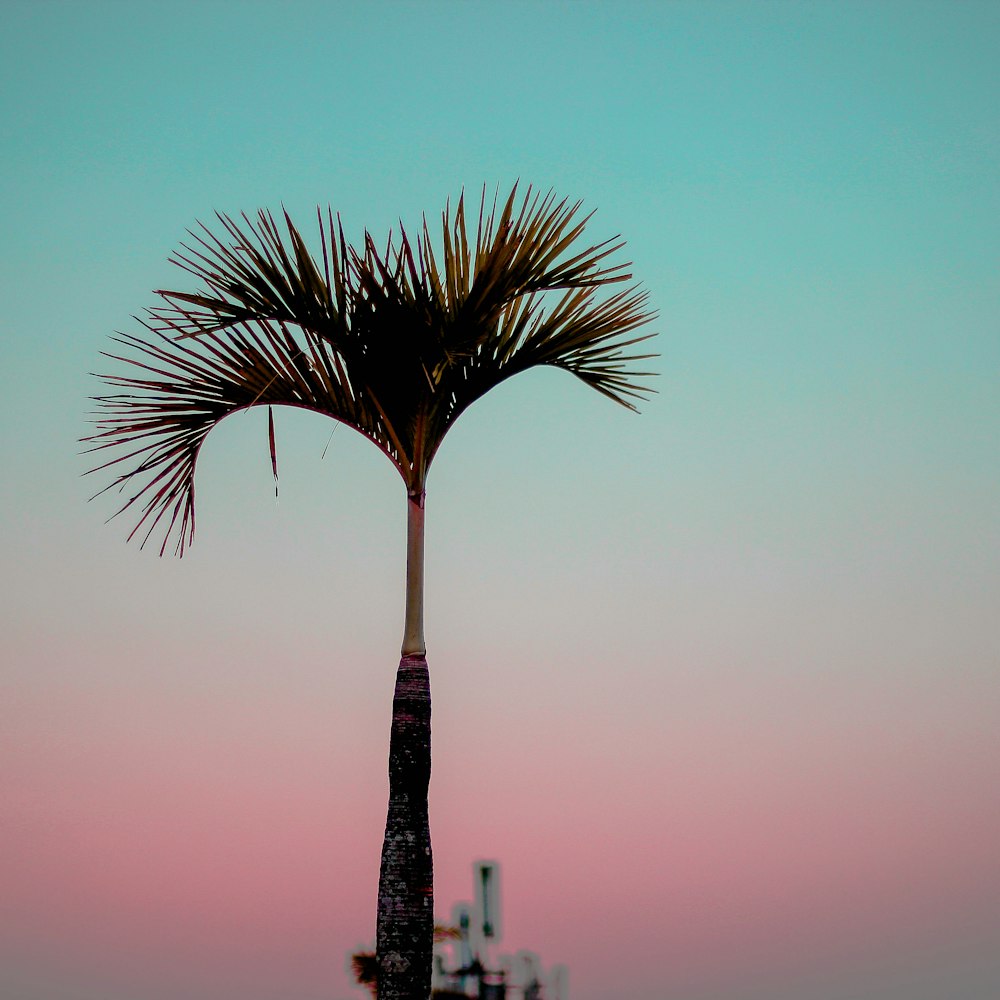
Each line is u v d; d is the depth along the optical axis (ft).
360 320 24.71
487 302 24.62
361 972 30.58
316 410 25.73
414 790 23.57
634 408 26.76
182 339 24.56
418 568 25.00
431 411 25.72
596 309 25.77
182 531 25.21
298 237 24.29
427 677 24.40
